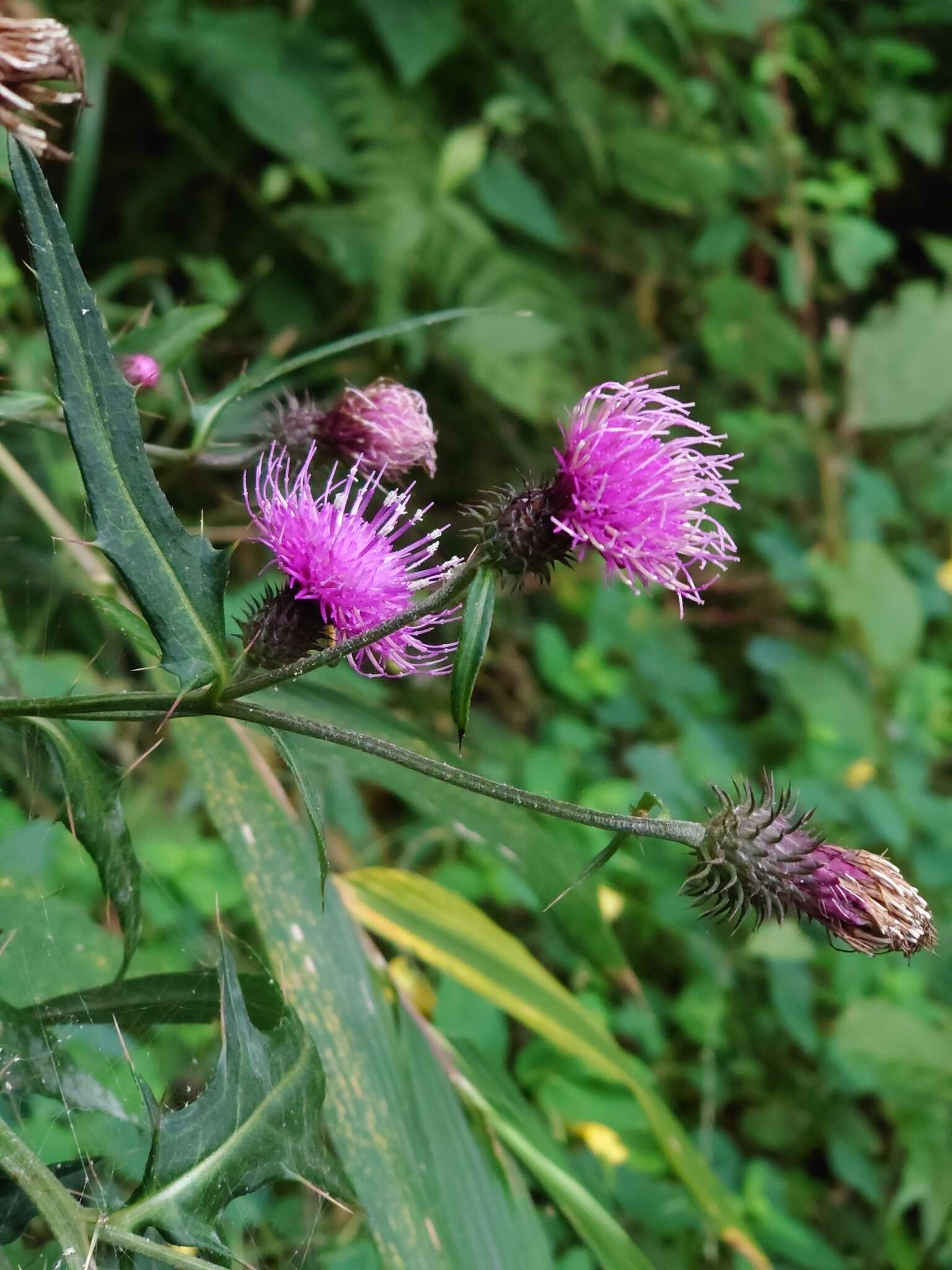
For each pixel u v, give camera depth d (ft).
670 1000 1.59
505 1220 0.90
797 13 2.40
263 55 1.87
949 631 2.34
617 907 1.47
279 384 1.89
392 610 0.71
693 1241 1.32
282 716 0.63
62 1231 0.59
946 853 1.85
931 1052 1.48
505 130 2.04
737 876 0.70
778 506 2.36
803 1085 1.60
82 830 0.64
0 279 1.41
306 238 1.92
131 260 1.92
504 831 0.97
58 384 0.59
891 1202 1.59
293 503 0.72
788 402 2.56
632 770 1.94
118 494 0.61
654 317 2.39
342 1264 1.04
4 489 1.30
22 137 0.61
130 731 1.42
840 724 1.94
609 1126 1.30
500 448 2.10
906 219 2.85
